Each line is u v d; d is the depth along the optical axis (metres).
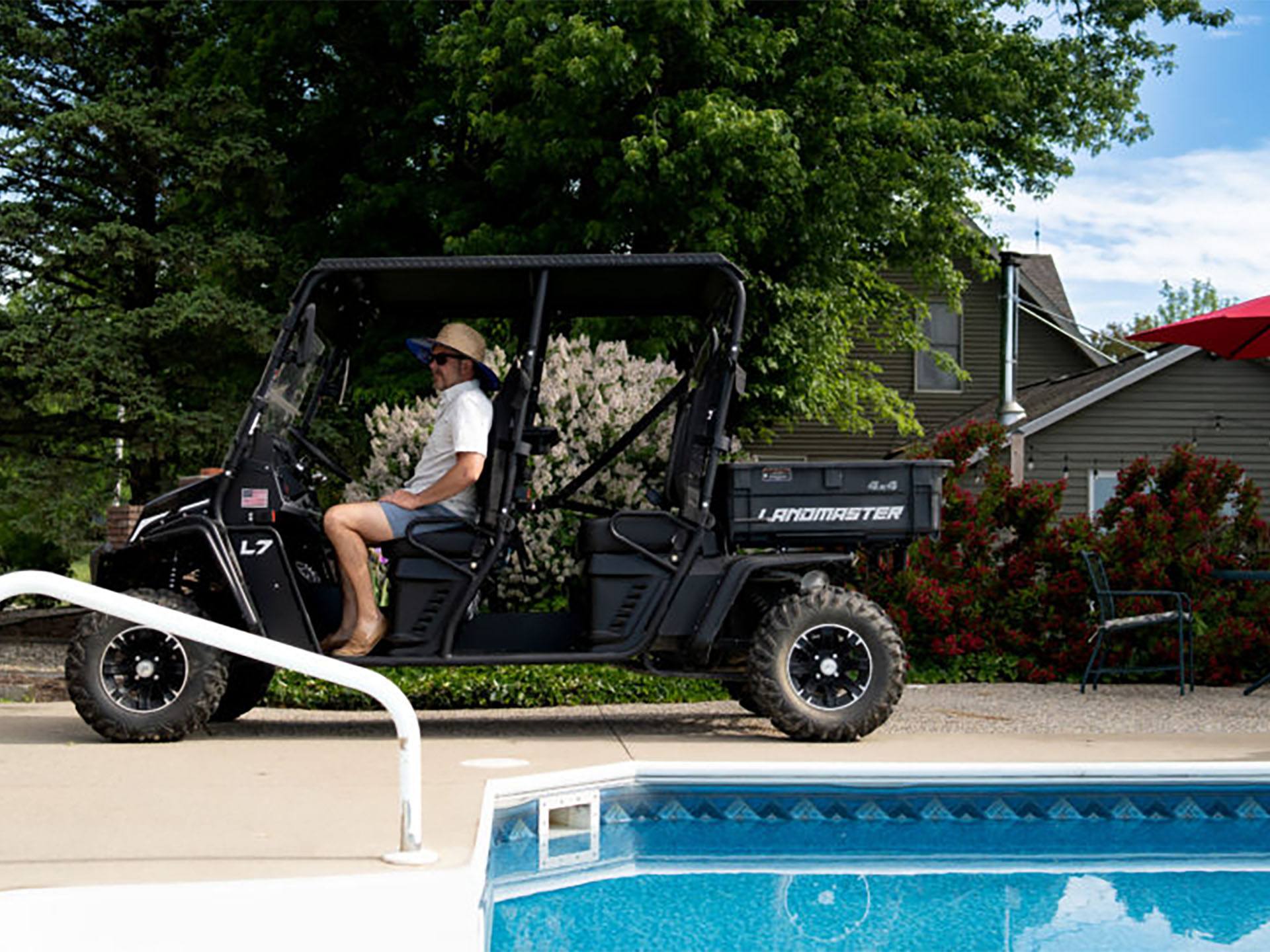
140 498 13.89
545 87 13.04
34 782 4.57
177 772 4.80
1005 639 8.43
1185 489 8.74
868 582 8.38
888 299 19.89
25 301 13.20
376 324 6.71
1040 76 17.06
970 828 4.80
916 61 15.48
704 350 6.04
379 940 3.03
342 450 12.96
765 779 4.73
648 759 5.16
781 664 5.71
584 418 7.67
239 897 2.97
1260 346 8.36
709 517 5.82
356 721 6.70
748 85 14.62
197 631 3.37
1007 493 8.68
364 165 15.78
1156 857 4.76
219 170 12.91
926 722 6.54
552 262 5.69
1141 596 8.34
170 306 12.49
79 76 13.88
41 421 13.41
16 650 9.82
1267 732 6.20
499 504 5.73
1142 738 5.90
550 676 7.38
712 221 13.29
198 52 14.13
